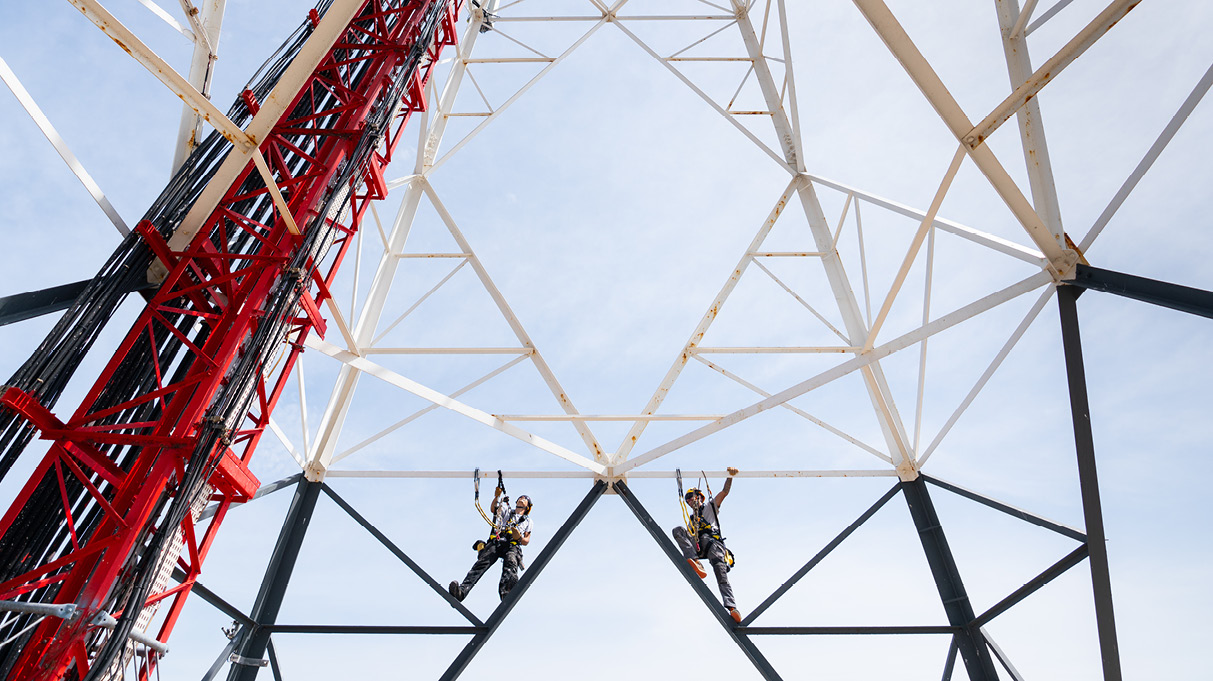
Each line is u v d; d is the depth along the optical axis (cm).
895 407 1638
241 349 939
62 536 855
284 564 1527
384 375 1486
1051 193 1084
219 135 1041
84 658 738
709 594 1521
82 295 862
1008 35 1098
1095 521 1038
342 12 821
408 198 1675
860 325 1667
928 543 1585
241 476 955
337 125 1181
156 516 781
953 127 953
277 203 946
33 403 797
